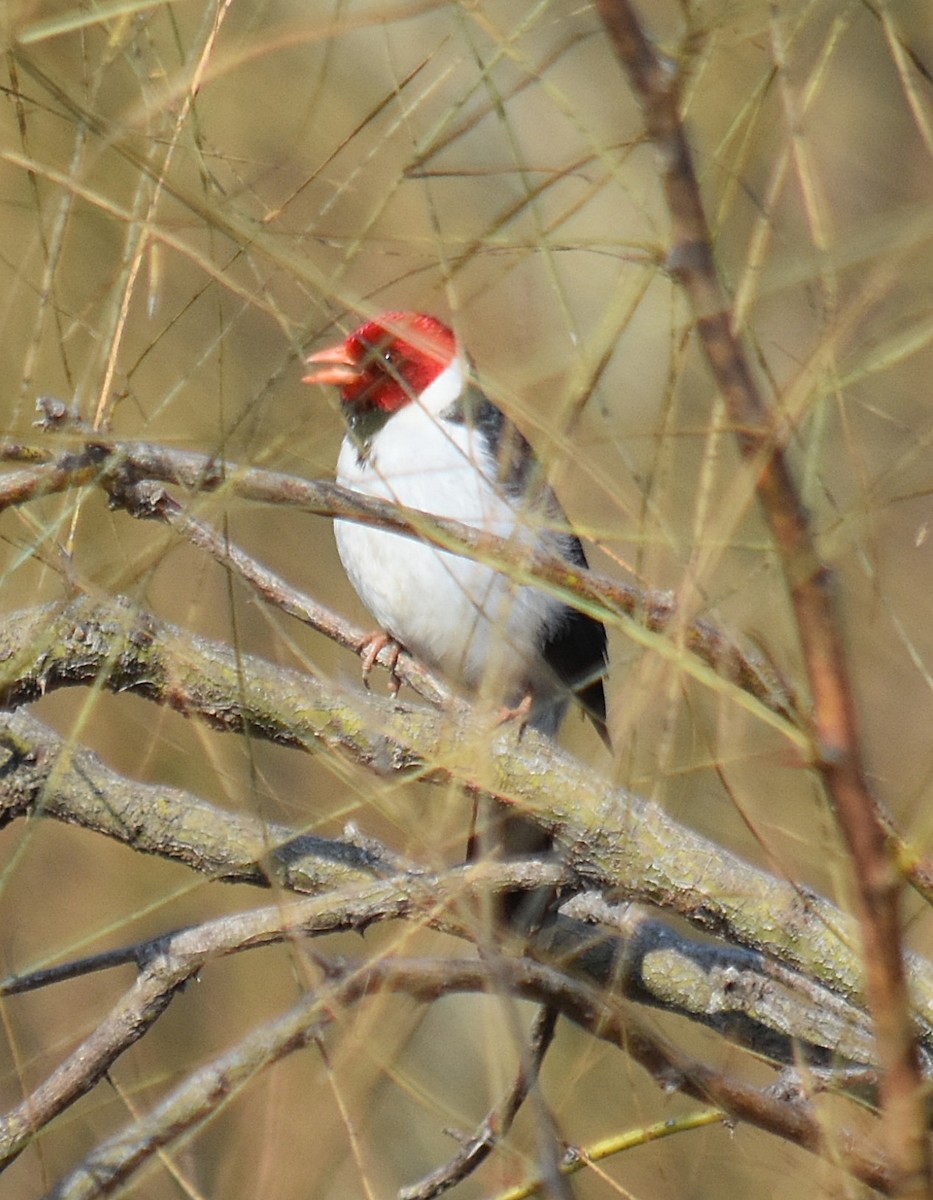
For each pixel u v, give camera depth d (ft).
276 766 27.32
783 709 12.93
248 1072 16.19
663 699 14.69
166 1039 27.89
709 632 13.24
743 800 15.85
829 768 11.84
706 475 12.68
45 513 18.12
